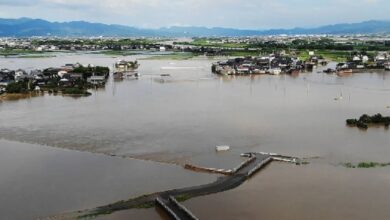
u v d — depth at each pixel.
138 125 97.00
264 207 53.69
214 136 87.94
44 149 78.69
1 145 81.19
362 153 76.56
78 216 51.47
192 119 103.31
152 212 52.72
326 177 64.12
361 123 97.44
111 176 65.12
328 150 78.56
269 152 77.25
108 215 51.78
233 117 106.00
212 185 61.00
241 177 64.06
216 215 51.56
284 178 64.00
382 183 61.34
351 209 52.91
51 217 51.16
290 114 110.38
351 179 63.12
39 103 127.88
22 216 51.56
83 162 71.56
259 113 111.31
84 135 88.25
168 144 82.00
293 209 53.06
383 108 119.25
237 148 79.88
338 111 114.75
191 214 50.34
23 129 93.50
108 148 79.31
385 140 85.50
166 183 62.41
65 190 59.50
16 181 62.75
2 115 109.06
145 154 75.94
